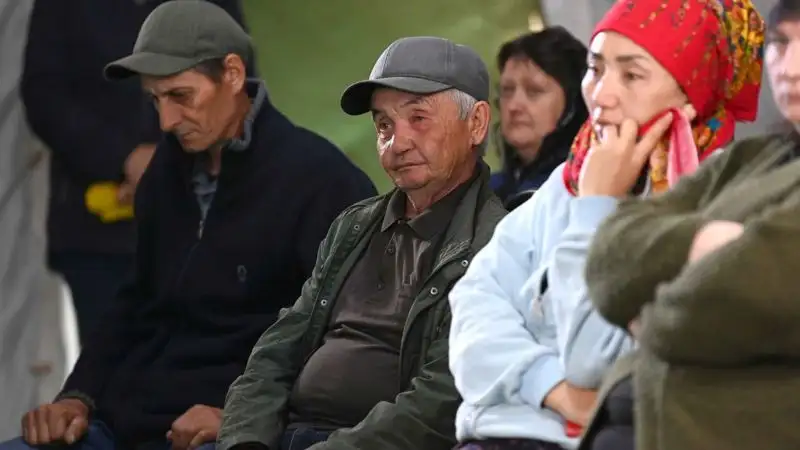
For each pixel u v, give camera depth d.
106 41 16.31
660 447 7.00
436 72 11.37
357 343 11.44
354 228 11.91
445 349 10.76
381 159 11.50
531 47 14.49
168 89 13.30
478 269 9.96
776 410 6.80
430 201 11.55
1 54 17.20
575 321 8.80
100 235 16.45
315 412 11.49
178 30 13.34
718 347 6.77
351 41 19.95
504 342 9.46
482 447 9.41
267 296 13.27
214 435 12.45
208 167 13.67
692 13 9.22
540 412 9.23
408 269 11.45
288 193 13.18
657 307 7.01
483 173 11.62
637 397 7.26
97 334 14.03
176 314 13.52
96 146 16.14
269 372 11.90
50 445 13.34
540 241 9.69
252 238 13.14
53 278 17.67
